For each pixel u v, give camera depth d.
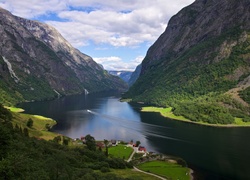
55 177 79.50
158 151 181.88
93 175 97.12
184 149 186.38
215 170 147.62
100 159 143.88
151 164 154.25
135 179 109.94
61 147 148.50
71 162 116.88
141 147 183.25
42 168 81.12
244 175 141.12
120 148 182.38
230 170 147.62
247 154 175.25
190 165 155.50
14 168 66.31
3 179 61.88
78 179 85.81
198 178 136.75
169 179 130.25
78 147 158.75
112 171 127.00
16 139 116.69
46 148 123.75
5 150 78.94
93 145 170.25
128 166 145.75
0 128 83.44
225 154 175.25
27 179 66.19
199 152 179.88
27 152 96.88
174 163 156.62
